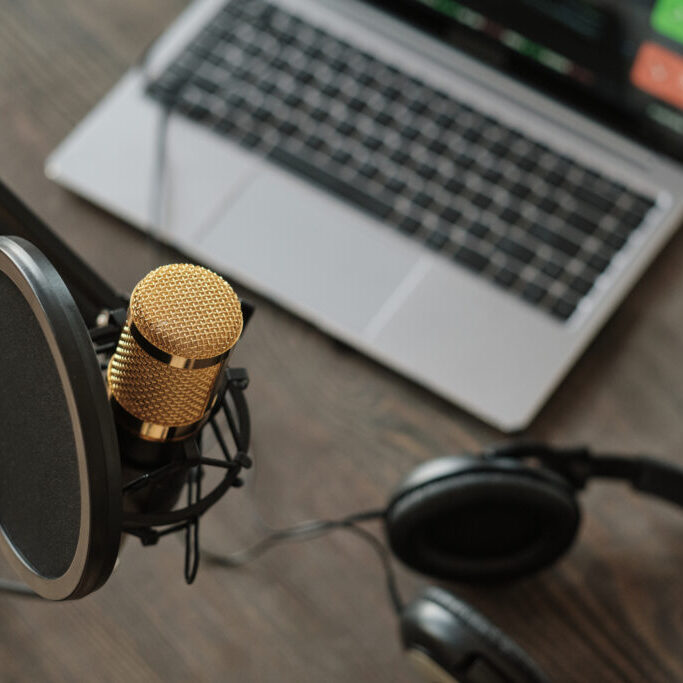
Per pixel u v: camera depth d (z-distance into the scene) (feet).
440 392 4.52
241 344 4.58
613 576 4.41
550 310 4.58
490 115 4.79
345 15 4.88
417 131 4.75
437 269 4.61
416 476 4.20
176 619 4.34
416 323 4.56
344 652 4.33
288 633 4.34
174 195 4.66
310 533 4.42
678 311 4.66
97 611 4.34
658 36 4.63
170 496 3.62
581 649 4.34
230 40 4.83
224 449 3.62
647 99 4.72
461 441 4.52
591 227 4.66
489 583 4.35
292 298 4.58
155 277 3.26
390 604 4.38
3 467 3.60
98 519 3.17
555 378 4.52
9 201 3.74
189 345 3.15
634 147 4.77
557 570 4.41
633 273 4.62
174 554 4.39
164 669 4.31
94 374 3.14
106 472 3.14
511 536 4.27
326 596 4.38
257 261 4.61
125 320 3.56
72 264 3.77
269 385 4.55
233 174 4.69
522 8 4.72
